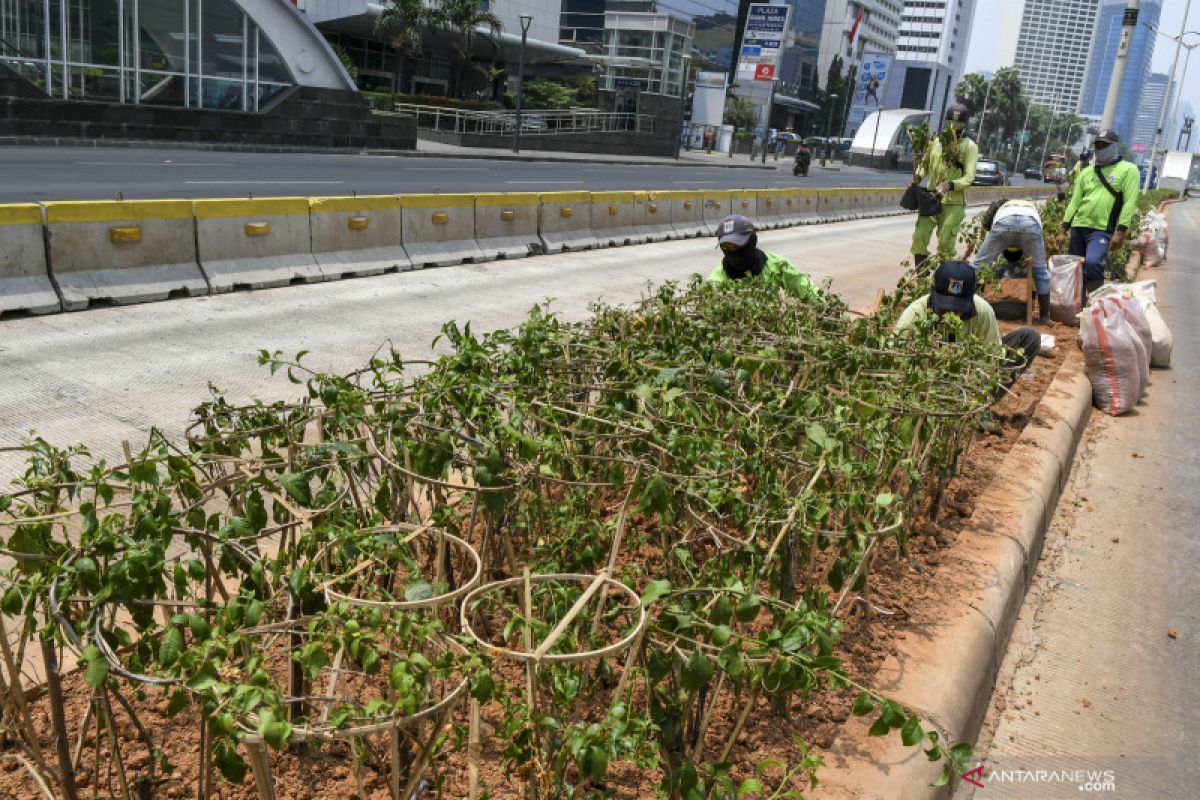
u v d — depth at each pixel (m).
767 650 2.49
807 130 115.31
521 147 44.62
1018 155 136.38
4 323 8.42
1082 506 6.46
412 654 2.18
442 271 12.98
